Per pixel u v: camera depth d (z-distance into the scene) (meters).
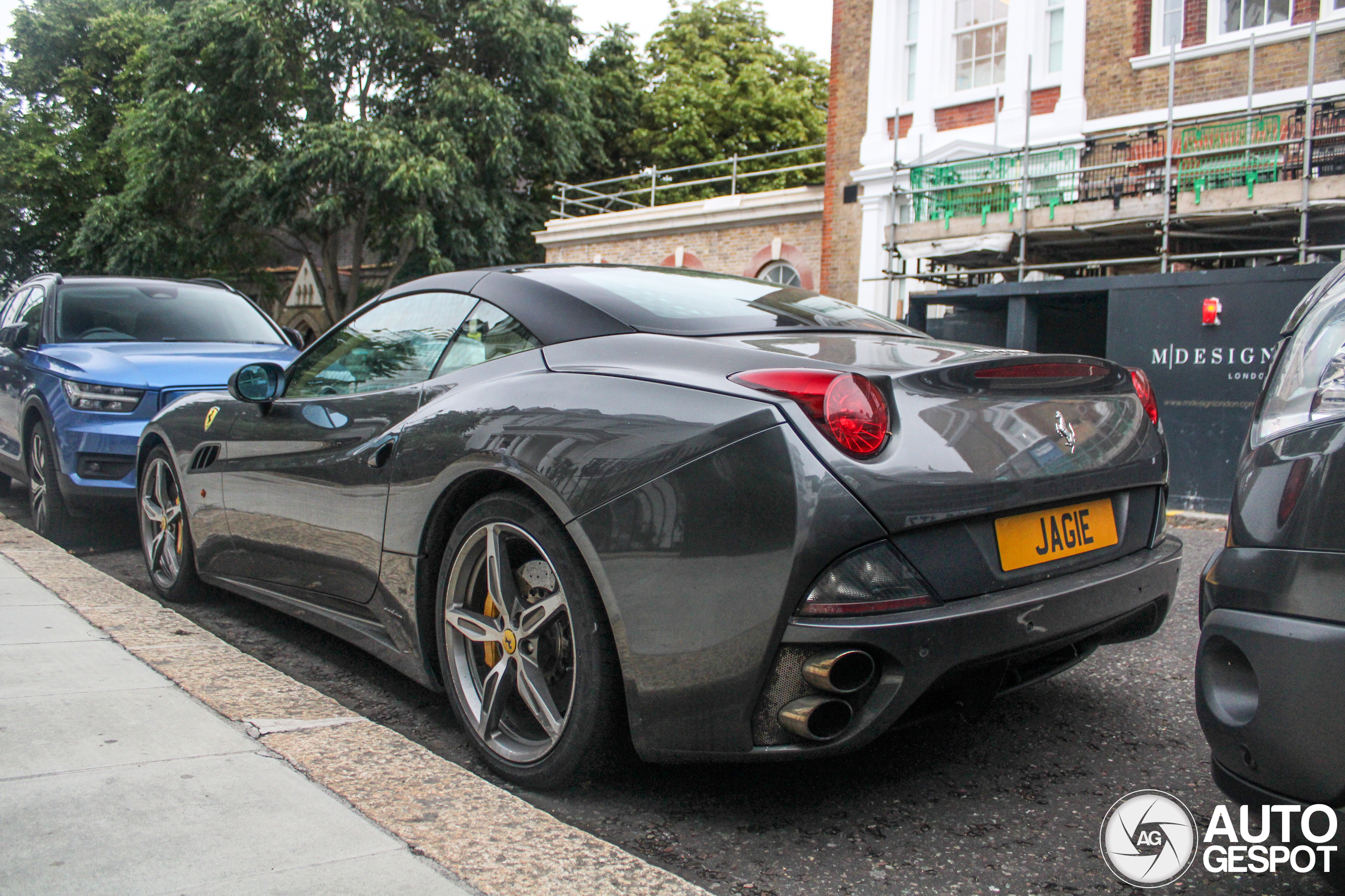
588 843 1.96
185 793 2.12
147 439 4.30
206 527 3.82
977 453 2.11
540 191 26.59
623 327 2.50
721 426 2.02
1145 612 2.55
